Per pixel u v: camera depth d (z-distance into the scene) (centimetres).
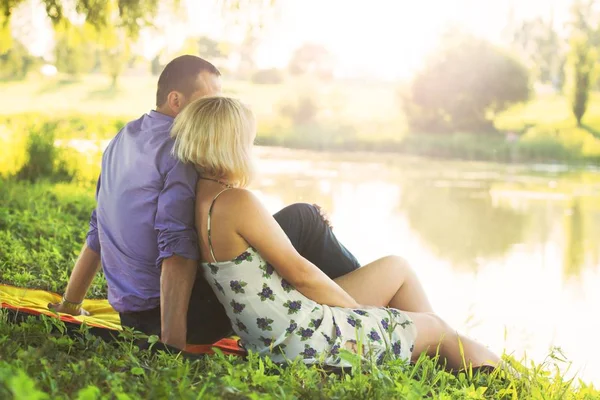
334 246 395
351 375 308
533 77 2642
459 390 315
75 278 418
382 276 375
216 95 348
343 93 2912
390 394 277
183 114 344
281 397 259
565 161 2220
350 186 1545
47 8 1102
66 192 971
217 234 327
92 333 340
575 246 1044
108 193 368
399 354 338
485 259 948
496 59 2573
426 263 912
